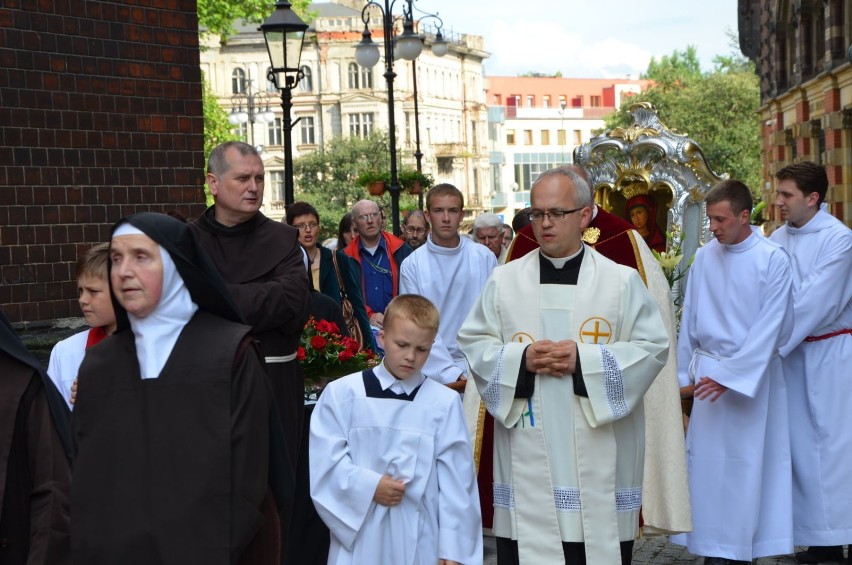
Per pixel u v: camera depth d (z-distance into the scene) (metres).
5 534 3.64
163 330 3.49
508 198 100.19
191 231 3.54
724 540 6.48
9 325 3.73
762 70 43.28
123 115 9.51
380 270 9.58
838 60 31.17
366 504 4.38
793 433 6.91
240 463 3.44
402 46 18.02
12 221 8.81
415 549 4.40
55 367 4.85
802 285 6.78
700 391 6.38
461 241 7.82
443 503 4.45
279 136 78.56
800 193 6.84
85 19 9.24
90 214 9.28
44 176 8.99
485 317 4.94
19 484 3.65
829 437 6.83
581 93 115.94
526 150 102.94
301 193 61.25
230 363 3.46
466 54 88.69
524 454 4.75
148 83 9.67
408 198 51.06
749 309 6.35
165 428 3.41
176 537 3.36
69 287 9.17
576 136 105.81
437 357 7.37
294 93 79.38
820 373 6.86
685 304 6.73
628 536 4.81
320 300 7.20
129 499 3.39
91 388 3.49
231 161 5.29
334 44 78.88
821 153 34.62
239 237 5.37
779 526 6.52
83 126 9.23
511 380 4.69
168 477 3.39
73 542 3.43
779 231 7.11
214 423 3.41
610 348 4.62
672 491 5.50
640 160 12.13
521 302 4.84
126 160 9.52
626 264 5.54
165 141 9.80
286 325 5.29
